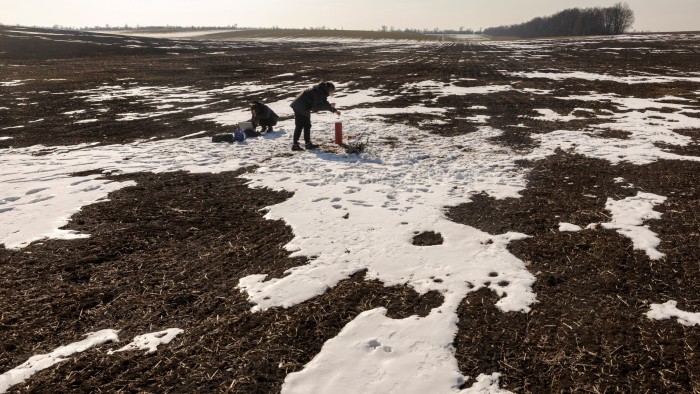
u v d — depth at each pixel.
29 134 11.89
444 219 5.86
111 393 2.93
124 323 3.74
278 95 19.34
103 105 16.61
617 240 5.11
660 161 8.34
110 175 8.02
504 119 13.09
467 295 4.08
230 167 8.50
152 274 4.55
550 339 3.43
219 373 3.12
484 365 3.17
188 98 18.50
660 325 3.55
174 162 8.89
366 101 17.17
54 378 3.06
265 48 70.31
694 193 6.58
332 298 4.07
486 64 34.12
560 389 2.92
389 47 76.62
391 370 3.14
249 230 5.64
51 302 4.04
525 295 4.04
